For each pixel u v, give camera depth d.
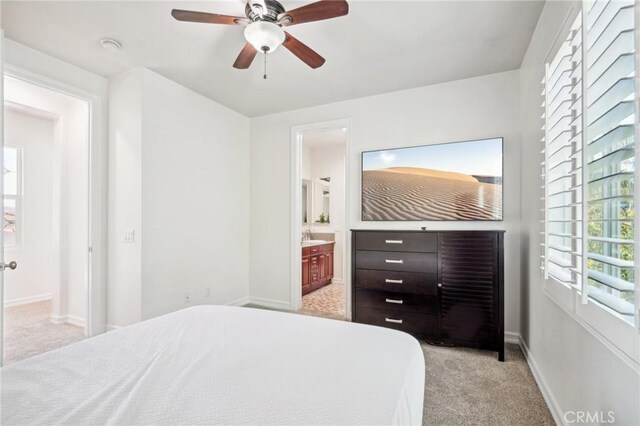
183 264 3.35
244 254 4.27
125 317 2.98
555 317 1.85
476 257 2.63
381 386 0.99
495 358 2.58
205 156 3.65
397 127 3.48
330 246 5.76
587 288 1.29
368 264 3.00
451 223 3.21
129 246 2.97
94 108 3.03
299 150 4.12
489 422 1.76
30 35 2.43
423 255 2.81
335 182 5.98
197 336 1.41
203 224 3.61
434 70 3.00
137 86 2.95
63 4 2.08
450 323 2.71
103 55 2.72
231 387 0.97
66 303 3.56
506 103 3.03
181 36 2.46
